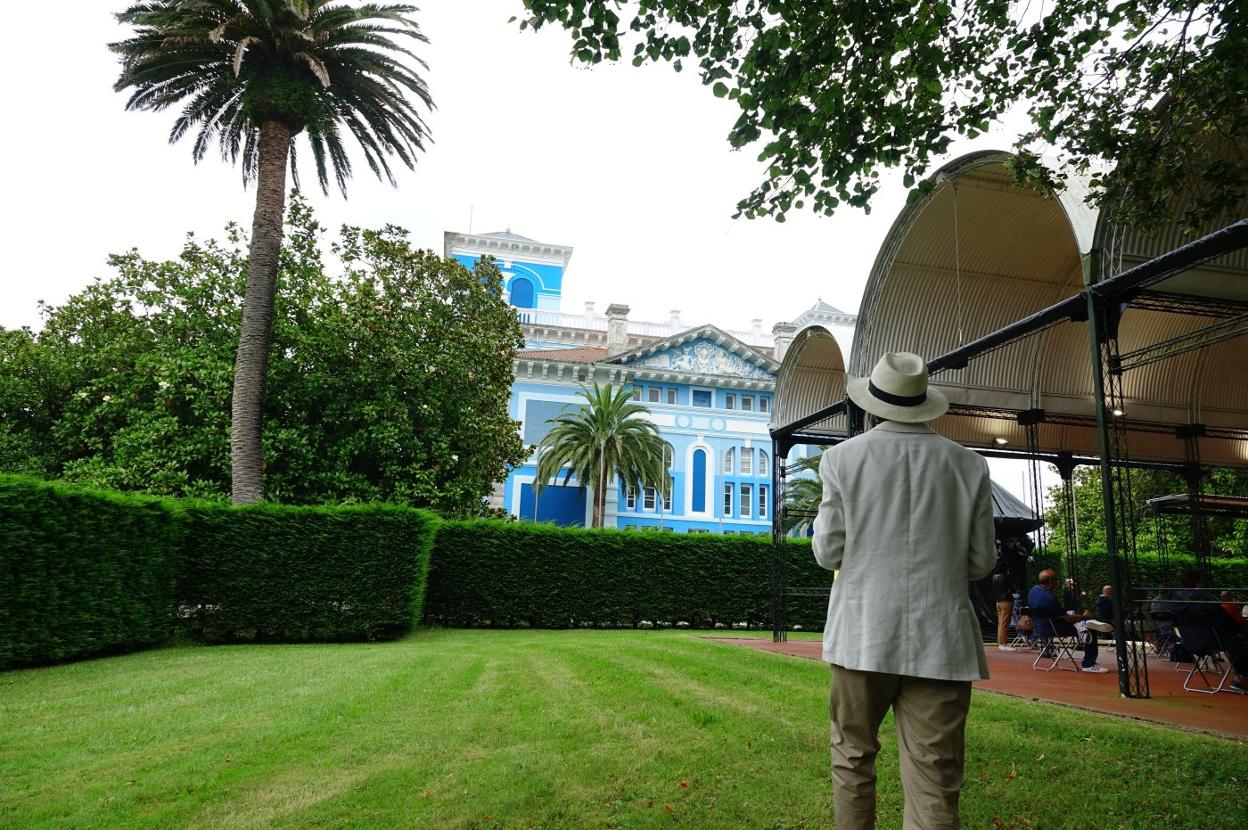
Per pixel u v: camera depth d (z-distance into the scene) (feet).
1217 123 20.63
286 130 62.03
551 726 18.74
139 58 58.44
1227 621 24.54
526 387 149.89
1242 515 51.44
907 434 9.07
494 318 80.18
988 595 50.19
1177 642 35.78
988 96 21.09
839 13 18.56
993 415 48.85
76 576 35.42
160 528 42.86
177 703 22.62
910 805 8.08
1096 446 56.39
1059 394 49.26
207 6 56.70
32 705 22.67
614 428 129.08
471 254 173.99
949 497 8.68
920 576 8.38
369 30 63.16
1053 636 32.14
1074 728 17.85
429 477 68.59
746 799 13.16
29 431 71.61
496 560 65.51
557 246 174.70
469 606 64.34
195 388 65.00
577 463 127.44
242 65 58.59
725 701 21.95
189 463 65.72
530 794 13.23
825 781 14.12
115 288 72.28
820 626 71.36
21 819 11.97
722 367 157.99
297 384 67.77
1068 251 42.86
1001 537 50.14
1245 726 18.07
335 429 70.95
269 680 27.73
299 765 15.06
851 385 9.84
